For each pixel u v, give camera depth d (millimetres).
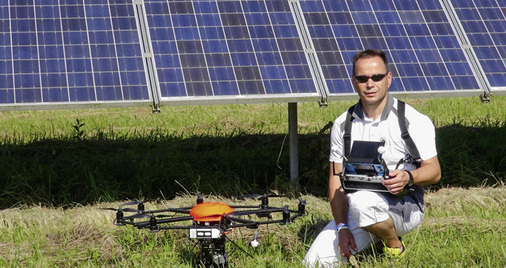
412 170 4383
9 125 12406
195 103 5801
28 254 5188
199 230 4164
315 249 4691
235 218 4203
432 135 4496
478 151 8859
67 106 5645
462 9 7148
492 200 6559
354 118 4625
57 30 6488
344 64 6355
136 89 5859
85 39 6406
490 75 6332
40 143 9914
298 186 7391
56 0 6859
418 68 6336
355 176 4352
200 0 6992
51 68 6020
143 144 10008
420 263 4641
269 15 6871
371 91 4441
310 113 12812
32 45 6270
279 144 9641
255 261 4855
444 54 6543
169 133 11180
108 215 6145
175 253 5055
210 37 6535
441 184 7520
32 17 6617
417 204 4535
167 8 6863
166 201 6949
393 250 4582
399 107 4535
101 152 9555
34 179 7734
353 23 6855
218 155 8969
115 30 6547
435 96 6078
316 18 6887
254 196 4641
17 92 5703
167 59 6219
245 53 6383
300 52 6453
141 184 7723
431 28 6863
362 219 4363
